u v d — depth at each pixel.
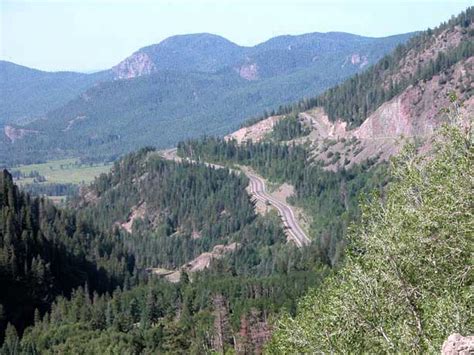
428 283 32.88
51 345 136.75
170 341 125.25
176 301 170.75
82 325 148.00
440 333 27.92
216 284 174.12
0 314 158.38
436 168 36.25
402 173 39.09
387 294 33.22
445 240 33.47
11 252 179.88
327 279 37.34
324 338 33.22
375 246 34.72
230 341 121.56
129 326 151.75
